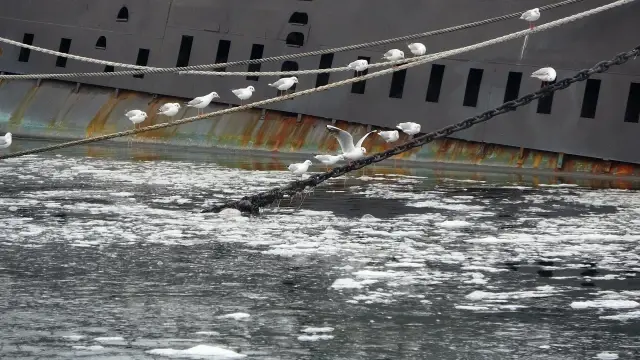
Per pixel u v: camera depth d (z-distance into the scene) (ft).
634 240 242.78
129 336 156.66
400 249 229.45
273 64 476.95
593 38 395.14
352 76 452.76
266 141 476.54
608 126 391.65
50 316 167.63
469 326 164.76
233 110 281.54
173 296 182.80
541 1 405.39
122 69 519.19
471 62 421.59
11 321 164.25
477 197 323.57
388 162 435.53
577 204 307.78
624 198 322.14
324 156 309.01
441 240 241.76
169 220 266.77
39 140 520.01
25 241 233.35
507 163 414.41
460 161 426.10
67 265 207.62
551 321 167.73
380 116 444.14
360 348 152.76
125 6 520.42
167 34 507.30
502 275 202.69
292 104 471.21
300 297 183.11
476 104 420.77
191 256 219.00
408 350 152.05
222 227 257.55
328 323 166.09
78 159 429.38
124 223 261.03
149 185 341.00
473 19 421.18
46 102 544.21
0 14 556.92
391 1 444.14
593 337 158.51
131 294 183.83
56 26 541.34
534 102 406.82
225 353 148.15
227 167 406.00
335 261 215.10
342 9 457.68
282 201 311.47
